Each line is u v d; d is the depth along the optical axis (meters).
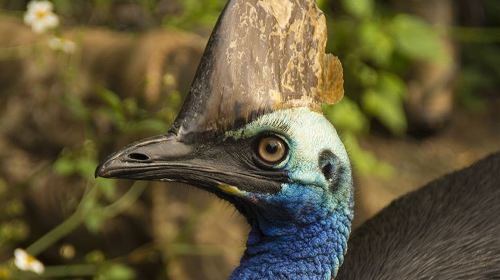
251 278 6.54
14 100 12.61
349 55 15.80
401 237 7.98
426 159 17.03
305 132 6.19
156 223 11.84
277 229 6.49
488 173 8.48
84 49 12.41
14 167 12.45
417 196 8.51
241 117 6.06
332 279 6.57
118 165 5.97
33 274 11.45
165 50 11.95
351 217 6.54
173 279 11.95
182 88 11.99
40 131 12.46
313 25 6.27
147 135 11.45
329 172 6.34
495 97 19.53
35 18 11.24
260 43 6.11
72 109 11.71
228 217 12.05
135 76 11.90
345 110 14.06
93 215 11.25
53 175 12.25
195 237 11.91
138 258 11.92
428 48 16.05
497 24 20.02
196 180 6.13
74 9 14.69
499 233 7.80
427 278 7.53
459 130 18.22
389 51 15.70
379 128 17.52
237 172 6.17
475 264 7.57
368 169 14.28
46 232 12.41
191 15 12.70
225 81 6.04
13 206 11.88
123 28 14.51
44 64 12.48
